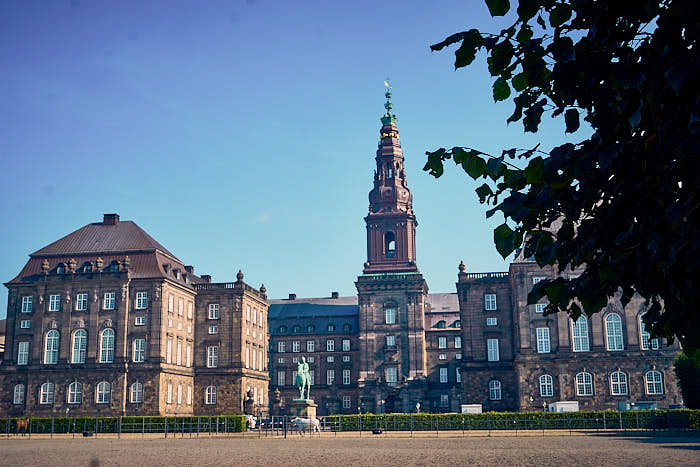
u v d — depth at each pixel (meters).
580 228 5.98
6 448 52.41
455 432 77.19
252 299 121.75
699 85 4.34
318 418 93.88
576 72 5.01
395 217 138.75
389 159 144.25
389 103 149.38
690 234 4.68
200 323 115.75
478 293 109.25
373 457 38.56
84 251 109.12
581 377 96.00
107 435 82.44
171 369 105.12
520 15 5.37
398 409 127.00
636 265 5.41
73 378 102.88
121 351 102.50
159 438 73.19
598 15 4.92
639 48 4.88
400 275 132.50
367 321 132.00
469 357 107.38
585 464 31.64
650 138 5.02
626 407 89.62
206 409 112.69
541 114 5.63
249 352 119.00
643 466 29.84
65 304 105.69
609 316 97.12
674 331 5.62
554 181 5.52
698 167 4.63
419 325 130.50
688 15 4.25
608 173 5.44
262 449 48.41
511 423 79.69
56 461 38.03
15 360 105.56
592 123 5.37
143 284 104.81
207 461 36.88
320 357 155.50
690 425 70.56
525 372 97.56
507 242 6.13
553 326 98.00
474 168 5.98
